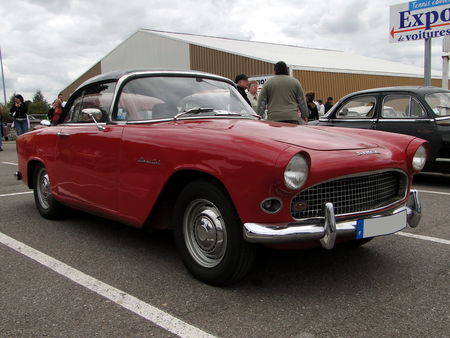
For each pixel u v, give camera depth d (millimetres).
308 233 2564
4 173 8250
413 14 10484
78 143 3852
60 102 12805
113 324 2420
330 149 2793
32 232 4227
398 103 6891
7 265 3326
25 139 4875
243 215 2605
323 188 2725
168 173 2963
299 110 6691
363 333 2320
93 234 4148
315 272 3174
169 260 3432
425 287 2910
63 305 2648
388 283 2979
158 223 3326
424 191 6281
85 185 3809
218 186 2758
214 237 2836
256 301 2699
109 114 3658
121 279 3049
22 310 2586
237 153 2609
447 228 4285
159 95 3670
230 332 2332
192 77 4031
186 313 2543
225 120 3527
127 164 3299
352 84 23234
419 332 2328
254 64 21469
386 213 2971
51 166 4316
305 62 21891
